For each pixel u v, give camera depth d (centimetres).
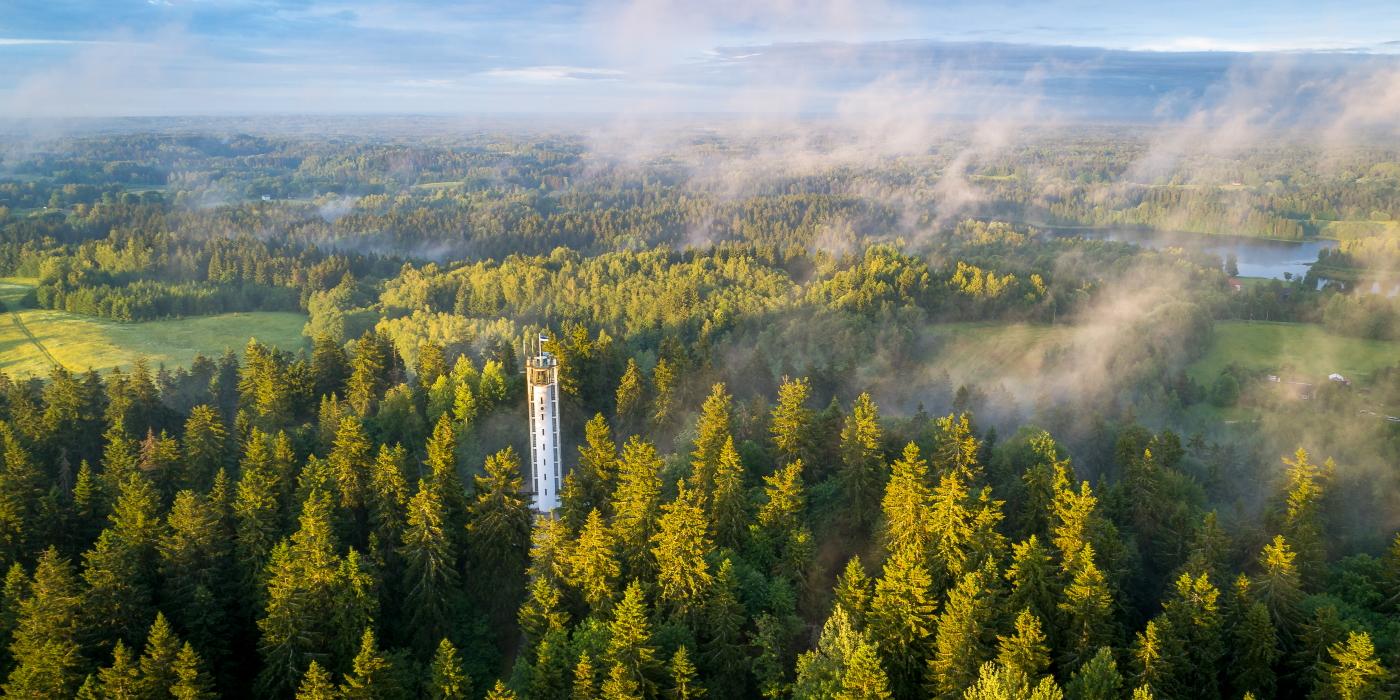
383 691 7325
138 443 11494
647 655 7281
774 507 9200
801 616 8538
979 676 6888
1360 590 8338
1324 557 8838
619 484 9669
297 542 8312
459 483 9912
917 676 7600
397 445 10250
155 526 8794
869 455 9869
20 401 12375
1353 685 6712
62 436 11900
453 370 14612
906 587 7581
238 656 8488
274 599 7931
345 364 14888
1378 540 10050
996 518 8488
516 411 13338
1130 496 9819
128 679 7112
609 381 14862
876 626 7606
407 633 8731
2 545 8888
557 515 9650
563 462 12788
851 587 7894
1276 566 7762
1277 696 7525
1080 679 6950
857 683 6869
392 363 15800
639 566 8600
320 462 10050
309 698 7094
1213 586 7869
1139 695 6475
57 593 7600
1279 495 10119
